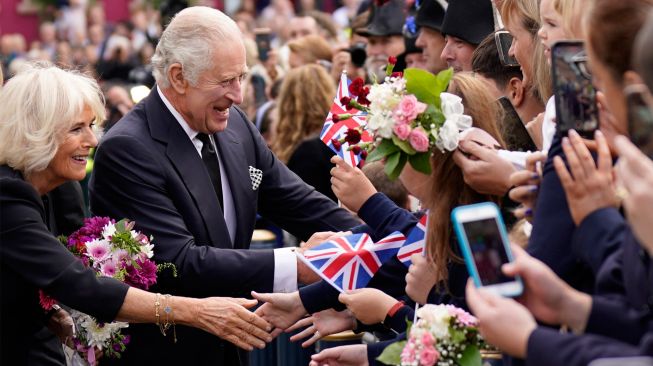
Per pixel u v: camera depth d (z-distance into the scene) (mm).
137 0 25141
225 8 25438
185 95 6141
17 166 5586
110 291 5633
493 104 5090
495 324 3650
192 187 6176
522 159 4738
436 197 4875
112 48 21172
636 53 3426
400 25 9633
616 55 3672
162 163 6148
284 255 6098
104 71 19969
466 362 4305
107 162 6160
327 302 5781
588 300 3686
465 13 6887
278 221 6840
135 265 5832
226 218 6395
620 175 3479
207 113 6129
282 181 6734
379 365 5113
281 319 5848
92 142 5711
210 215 6199
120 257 5824
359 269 5633
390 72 5035
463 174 4797
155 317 5707
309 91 9695
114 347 5969
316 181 8781
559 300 3691
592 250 3836
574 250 3943
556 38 4672
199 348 6164
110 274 5797
